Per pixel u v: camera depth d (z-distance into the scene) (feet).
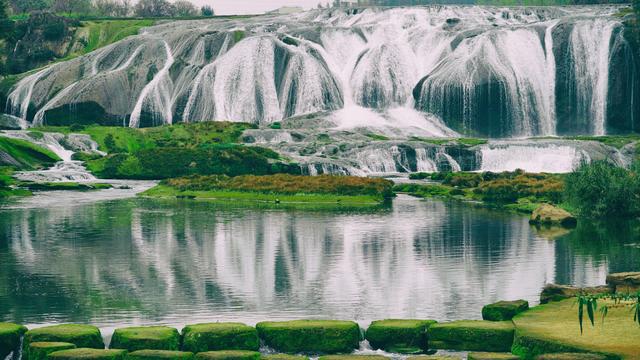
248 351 116.47
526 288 156.87
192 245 206.80
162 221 251.19
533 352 114.62
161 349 118.73
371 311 142.20
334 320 129.39
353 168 433.89
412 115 633.20
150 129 533.55
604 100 622.54
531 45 645.51
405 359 117.50
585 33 636.07
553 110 632.79
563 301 136.05
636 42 620.08
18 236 221.87
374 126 583.99
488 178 372.38
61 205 299.79
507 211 278.05
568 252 193.06
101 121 645.92
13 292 156.87
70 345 116.57
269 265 181.27
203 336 120.98
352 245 206.08
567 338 115.14
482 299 149.28
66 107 641.40
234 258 189.47
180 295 154.40
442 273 171.32
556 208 244.42
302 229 233.55
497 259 185.68
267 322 127.75
